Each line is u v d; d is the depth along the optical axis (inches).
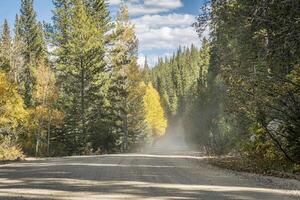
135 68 2241.6
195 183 518.6
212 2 827.4
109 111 2181.3
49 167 748.0
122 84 2229.3
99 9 2394.2
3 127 1428.4
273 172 681.0
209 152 1293.1
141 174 620.1
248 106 785.6
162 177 583.8
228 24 812.0
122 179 548.7
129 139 2317.9
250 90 770.2
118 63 2272.4
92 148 2046.0
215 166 856.9
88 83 2084.2
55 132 1977.1
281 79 714.8
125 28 2294.5
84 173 626.8
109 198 395.2
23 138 1843.0
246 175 641.0
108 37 2303.2
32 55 2726.4
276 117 741.3
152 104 3393.2
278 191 452.8
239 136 1151.0
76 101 2063.2
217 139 1478.8
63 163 871.1
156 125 3521.2
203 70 2738.7
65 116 1958.7
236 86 788.0
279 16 704.4
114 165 799.1
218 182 533.6
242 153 957.2
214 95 1952.5
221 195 421.1
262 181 553.0
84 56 2053.4
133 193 427.5
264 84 734.5
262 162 751.1
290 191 454.3
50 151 1847.9
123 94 2208.4
